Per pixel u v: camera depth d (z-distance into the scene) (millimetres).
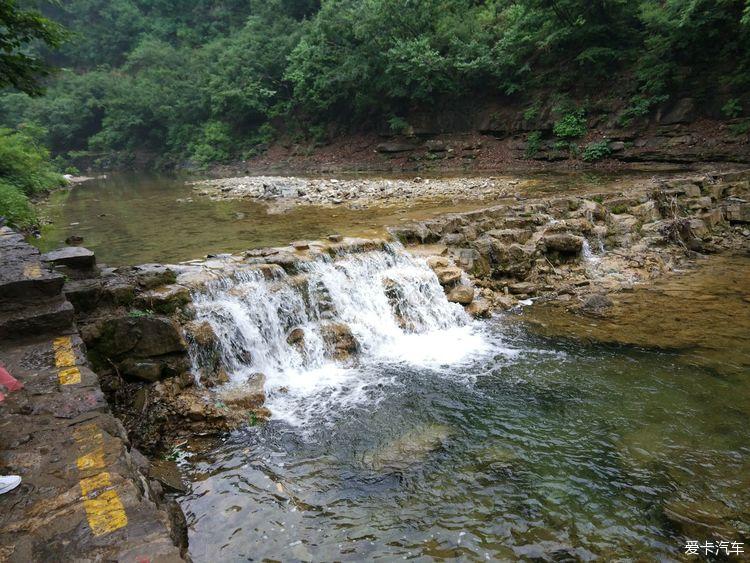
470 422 5152
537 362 6465
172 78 44906
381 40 27312
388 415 5352
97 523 2486
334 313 7383
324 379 6270
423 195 15047
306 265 7676
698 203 12836
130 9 56719
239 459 4629
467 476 4316
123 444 3246
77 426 3355
